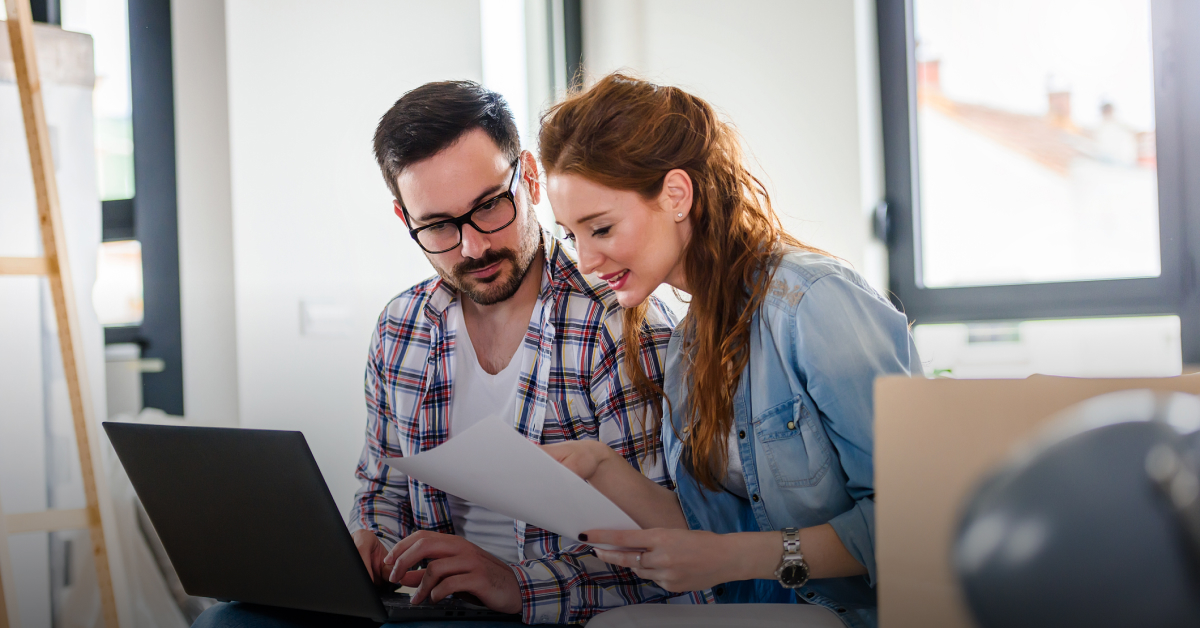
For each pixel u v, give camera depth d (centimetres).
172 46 199
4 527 135
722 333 101
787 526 97
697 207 100
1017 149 243
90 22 184
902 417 56
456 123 115
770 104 255
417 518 127
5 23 155
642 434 118
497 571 99
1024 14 240
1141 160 229
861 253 246
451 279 123
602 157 93
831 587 97
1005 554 27
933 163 253
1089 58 234
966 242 250
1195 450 26
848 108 247
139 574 174
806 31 251
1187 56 222
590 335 122
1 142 157
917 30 253
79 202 171
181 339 200
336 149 223
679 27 264
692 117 100
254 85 211
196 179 202
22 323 161
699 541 84
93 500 152
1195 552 25
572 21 266
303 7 219
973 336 248
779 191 254
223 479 88
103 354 176
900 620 53
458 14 236
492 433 76
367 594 87
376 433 135
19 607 156
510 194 118
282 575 92
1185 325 225
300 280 218
